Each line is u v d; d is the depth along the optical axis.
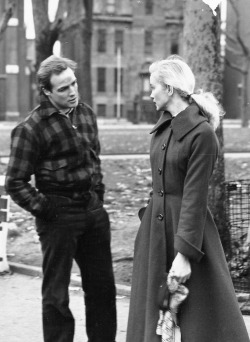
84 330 8.34
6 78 94.19
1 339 8.03
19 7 42.47
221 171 10.80
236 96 107.69
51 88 6.50
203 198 5.59
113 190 19.11
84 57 28.22
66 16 25.36
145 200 17.38
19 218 14.91
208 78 10.73
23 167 6.51
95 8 103.19
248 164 25.72
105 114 106.69
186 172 5.73
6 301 9.69
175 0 59.84
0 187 11.33
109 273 7.06
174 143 5.77
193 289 5.67
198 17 10.66
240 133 52.19
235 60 87.50
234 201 11.02
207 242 5.75
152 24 103.38
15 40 93.69
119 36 104.81
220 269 5.73
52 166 6.61
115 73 105.94
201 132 5.62
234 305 5.70
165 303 5.69
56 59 6.55
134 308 6.07
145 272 6.02
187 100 5.87
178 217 5.76
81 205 6.69
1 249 11.30
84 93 28.52
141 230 6.16
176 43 101.06
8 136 45.97
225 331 5.64
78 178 6.63
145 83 104.69
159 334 5.74
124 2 103.44
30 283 10.74
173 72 5.80
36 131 6.54
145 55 104.50
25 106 49.38
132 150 33.12
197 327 5.62
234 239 10.38
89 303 7.12
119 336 8.12
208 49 10.70
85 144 6.68
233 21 78.19
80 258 7.07
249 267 9.58
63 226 6.62
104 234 6.99
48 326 6.70
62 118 6.59
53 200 6.60
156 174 5.91
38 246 12.70
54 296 6.67
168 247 5.84
